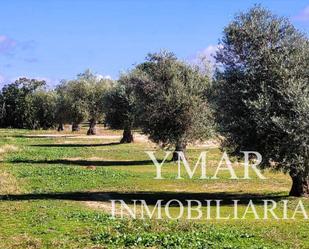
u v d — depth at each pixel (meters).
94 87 95.44
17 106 134.88
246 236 17.89
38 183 33.41
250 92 26.98
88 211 22.80
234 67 27.84
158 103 46.47
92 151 59.75
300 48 27.00
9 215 21.44
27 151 57.94
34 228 18.84
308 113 24.84
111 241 16.77
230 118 27.41
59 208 23.44
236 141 27.33
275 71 26.30
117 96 67.56
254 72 26.97
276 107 25.89
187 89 46.97
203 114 46.75
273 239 17.62
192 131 47.03
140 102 47.88
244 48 27.59
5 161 48.16
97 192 30.09
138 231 18.44
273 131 25.88
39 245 16.28
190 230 18.75
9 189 30.58
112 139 80.44
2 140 77.38
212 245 16.28
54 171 39.12
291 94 25.31
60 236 17.58
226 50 28.06
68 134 99.12
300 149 25.48
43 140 79.50
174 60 48.16
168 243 16.39
